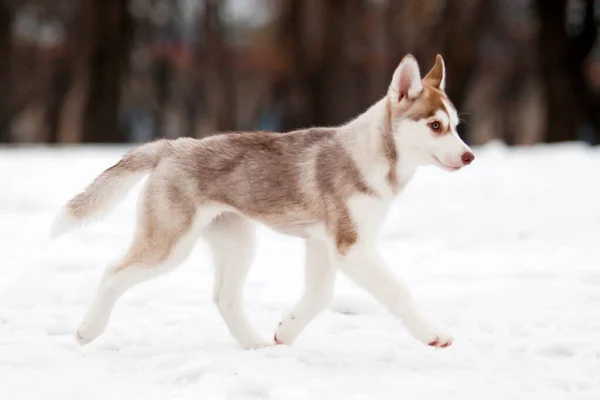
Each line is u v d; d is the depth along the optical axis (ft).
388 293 45.39
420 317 45.03
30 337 49.70
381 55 268.82
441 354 46.01
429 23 254.47
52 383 40.55
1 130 278.26
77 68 267.80
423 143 47.16
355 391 39.45
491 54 281.74
